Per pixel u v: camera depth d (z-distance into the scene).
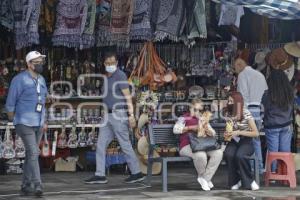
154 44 15.83
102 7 13.87
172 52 15.97
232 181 12.12
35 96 10.94
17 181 13.11
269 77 13.23
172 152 14.39
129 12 13.61
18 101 10.91
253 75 13.31
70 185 12.55
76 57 15.41
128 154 12.68
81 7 13.51
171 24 13.95
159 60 14.80
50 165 15.02
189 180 13.44
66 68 15.20
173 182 13.09
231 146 12.16
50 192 11.57
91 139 14.75
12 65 14.91
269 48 16.03
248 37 16.16
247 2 12.74
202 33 14.02
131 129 13.84
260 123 13.55
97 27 13.97
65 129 14.67
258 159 12.68
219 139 12.46
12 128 13.91
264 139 14.91
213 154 11.88
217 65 15.88
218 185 12.67
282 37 16.09
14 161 14.28
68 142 14.58
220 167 15.84
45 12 13.77
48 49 15.15
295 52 15.23
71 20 13.52
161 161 11.83
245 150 11.96
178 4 14.00
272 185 12.72
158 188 12.18
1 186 12.38
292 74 15.29
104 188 12.13
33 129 10.96
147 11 13.63
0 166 14.37
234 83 15.61
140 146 13.70
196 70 15.95
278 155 12.52
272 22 16.11
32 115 10.90
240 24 16.08
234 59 15.73
